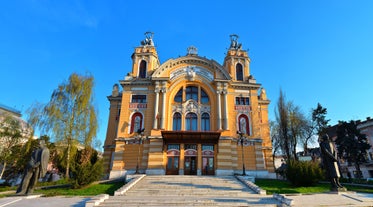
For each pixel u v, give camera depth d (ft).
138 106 103.60
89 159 80.74
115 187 65.10
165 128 99.14
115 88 119.14
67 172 80.48
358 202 42.80
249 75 116.47
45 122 84.64
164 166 92.12
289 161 71.77
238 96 107.76
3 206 42.01
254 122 103.24
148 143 95.86
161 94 104.06
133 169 92.17
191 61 111.55
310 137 115.75
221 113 101.35
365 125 132.77
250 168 95.25
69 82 92.89
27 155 92.02
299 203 42.09
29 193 50.26
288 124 107.86
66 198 50.11
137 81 106.83
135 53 117.08
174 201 43.78
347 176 142.61
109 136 108.78
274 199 46.52
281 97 112.16
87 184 64.54
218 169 90.33
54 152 98.89
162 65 108.78
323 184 72.02
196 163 93.86
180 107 103.96
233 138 98.12
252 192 56.80
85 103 90.07
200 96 106.83
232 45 126.00
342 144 113.91
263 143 111.75
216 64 109.09
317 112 121.70
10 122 98.27
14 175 101.96
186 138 93.09
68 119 87.35
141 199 46.26
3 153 93.15
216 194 55.31
